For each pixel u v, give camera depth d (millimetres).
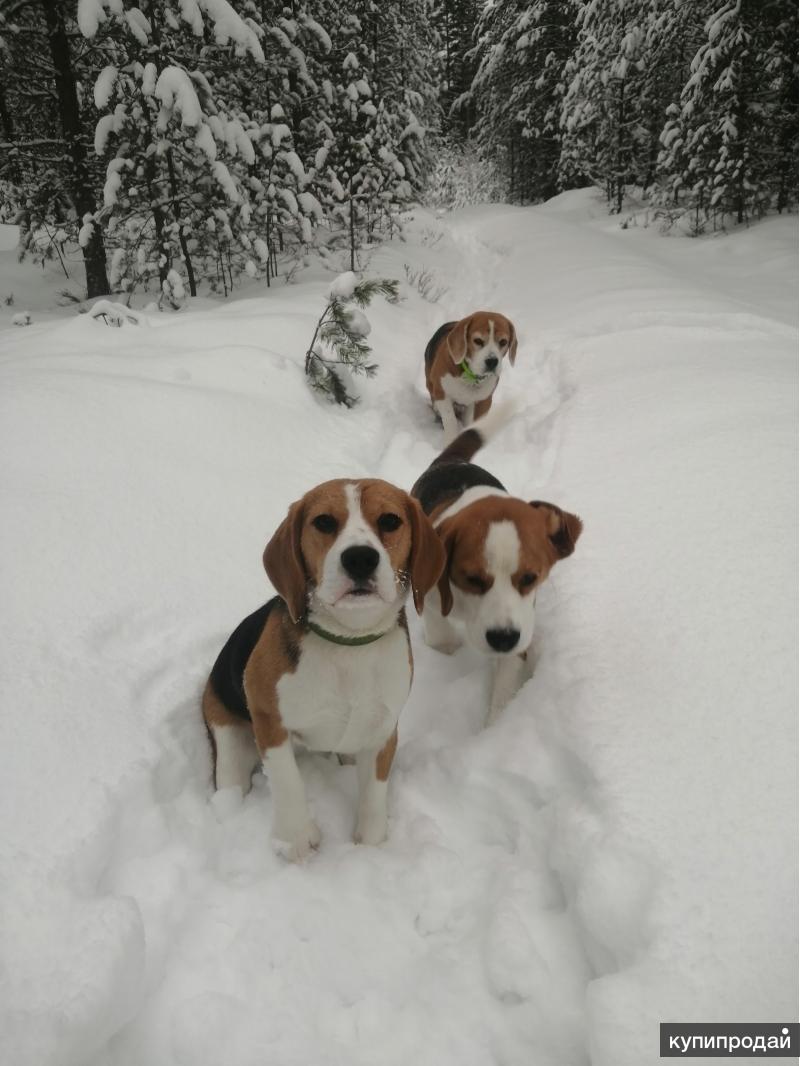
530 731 2402
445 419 5344
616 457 4016
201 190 7805
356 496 1983
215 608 2992
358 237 11062
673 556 3020
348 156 11672
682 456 3822
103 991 1510
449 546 2613
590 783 2096
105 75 6859
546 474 4285
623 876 1768
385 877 2098
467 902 2027
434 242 14703
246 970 1799
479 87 28375
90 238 8117
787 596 2621
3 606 2652
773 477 3424
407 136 15367
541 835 2145
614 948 1700
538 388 6055
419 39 18781
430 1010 1734
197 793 2322
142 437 3920
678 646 2523
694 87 13406
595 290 8414
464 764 2404
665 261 11406
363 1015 1719
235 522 3539
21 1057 1367
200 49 8164
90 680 2451
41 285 9375
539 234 14484
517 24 23906
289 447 4387
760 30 12773
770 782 1938
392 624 2072
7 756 2072
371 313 7574
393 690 2080
